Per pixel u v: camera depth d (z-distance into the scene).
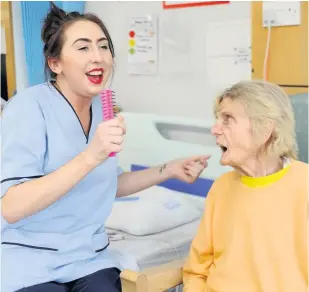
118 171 1.73
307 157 1.61
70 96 1.47
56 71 1.46
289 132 1.23
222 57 2.14
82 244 1.48
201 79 2.23
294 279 1.16
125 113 2.40
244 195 1.26
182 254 1.79
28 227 1.43
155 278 1.30
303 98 1.62
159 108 2.43
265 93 1.21
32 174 1.36
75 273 1.45
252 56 1.90
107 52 1.46
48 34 1.45
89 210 1.50
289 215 1.19
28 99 1.42
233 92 1.23
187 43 2.26
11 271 1.38
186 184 2.21
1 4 2.57
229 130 1.23
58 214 1.44
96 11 2.61
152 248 1.73
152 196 2.08
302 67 1.76
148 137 2.31
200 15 2.19
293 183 1.21
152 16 2.38
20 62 2.63
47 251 1.43
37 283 1.38
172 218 1.94
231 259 1.24
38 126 1.39
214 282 1.27
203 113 2.25
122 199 2.08
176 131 2.29
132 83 2.52
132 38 2.47
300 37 1.76
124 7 2.48
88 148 1.27
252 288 1.21
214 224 1.32
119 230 1.91
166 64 2.37
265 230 1.21
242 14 2.05
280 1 1.78
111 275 1.48
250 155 1.24
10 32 2.60
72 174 1.26
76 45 1.40
